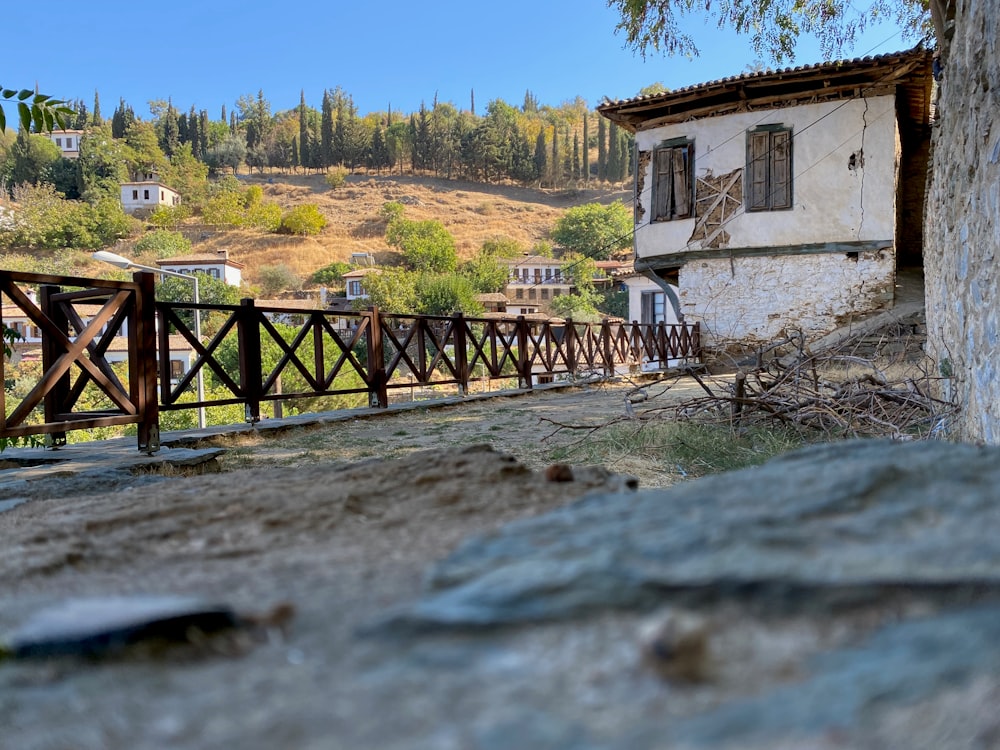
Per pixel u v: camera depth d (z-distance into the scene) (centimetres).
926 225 704
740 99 1355
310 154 12306
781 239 1347
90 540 134
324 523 137
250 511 147
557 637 74
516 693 65
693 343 1412
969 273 412
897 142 1380
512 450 466
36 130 276
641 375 1173
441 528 128
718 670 66
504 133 12162
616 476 172
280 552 120
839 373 741
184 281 5256
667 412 586
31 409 324
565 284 6919
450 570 94
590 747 55
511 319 911
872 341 975
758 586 78
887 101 1269
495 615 79
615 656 69
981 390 372
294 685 71
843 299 1312
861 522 94
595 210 9281
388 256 8638
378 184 11362
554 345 1042
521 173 12081
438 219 10212
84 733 66
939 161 574
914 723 54
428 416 673
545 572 87
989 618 69
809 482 115
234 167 12181
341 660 75
